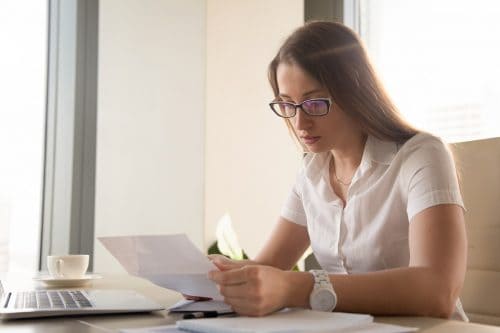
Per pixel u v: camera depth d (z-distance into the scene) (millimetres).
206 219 2646
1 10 2709
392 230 1320
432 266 1030
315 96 1277
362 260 1374
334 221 1440
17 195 2695
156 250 950
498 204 1376
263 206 2822
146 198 2723
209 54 2703
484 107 2500
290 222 1604
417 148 1272
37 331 782
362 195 1357
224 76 2744
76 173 2754
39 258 2738
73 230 2729
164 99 2734
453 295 1021
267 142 2854
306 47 1271
